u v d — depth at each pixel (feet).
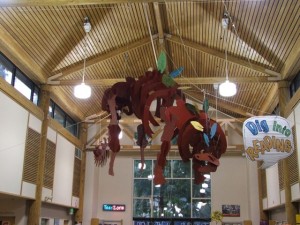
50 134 40.01
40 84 38.37
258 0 26.40
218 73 40.93
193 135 13.93
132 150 51.80
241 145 49.65
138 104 14.62
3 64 31.48
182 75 44.52
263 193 47.80
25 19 28.71
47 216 41.24
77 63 37.91
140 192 52.13
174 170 52.47
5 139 30.27
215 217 47.26
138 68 41.86
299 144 31.48
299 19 26.16
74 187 47.80
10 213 36.58
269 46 31.65
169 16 33.47
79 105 47.21
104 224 50.78
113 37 35.53
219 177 51.19
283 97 35.47
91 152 51.90
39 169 36.99
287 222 34.37
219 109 50.72
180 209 50.93
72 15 30.27
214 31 33.04
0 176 29.45
